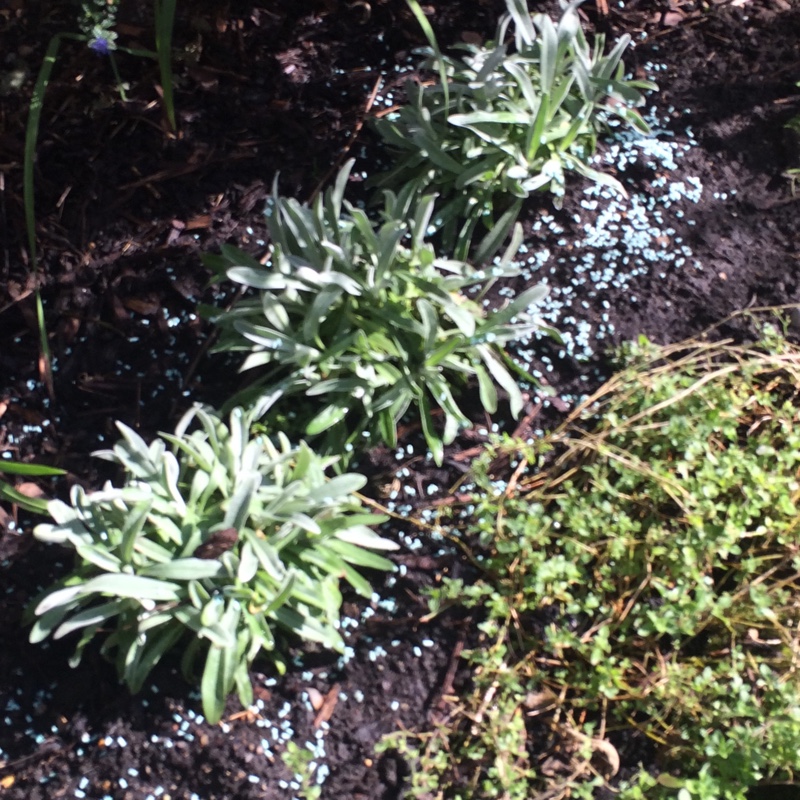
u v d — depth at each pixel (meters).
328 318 1.08
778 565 1.03
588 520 1.03
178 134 1.17
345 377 1.07
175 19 1.21
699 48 1.25
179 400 1.10
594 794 0.99
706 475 1.03
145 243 1.14
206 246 1.14
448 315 1.08
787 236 1.18
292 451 1.03
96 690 1.02
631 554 1.03
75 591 0.95
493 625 1.01
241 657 0.98
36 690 1.02
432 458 1.09
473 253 1.15
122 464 1.04
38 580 1.04
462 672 1.03
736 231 1.18
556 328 1.13
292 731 1.01
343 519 1.01
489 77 1.13
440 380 1.07
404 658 1.03
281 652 1.03
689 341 1.13
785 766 0.97
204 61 1.20
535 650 1.02
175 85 1.18
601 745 1.00
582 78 1.11
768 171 1.20
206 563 0.97
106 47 1.12
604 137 1.21
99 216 1.14
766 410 1.08
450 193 1.16
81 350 1.11
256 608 0.98
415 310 1.09
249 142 1.17
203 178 1.16
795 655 1.00
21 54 1.18
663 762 1.00
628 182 1.19
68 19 1.19
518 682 1.02
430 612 1.04
